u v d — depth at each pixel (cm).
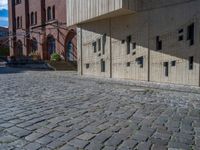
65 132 438
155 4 1217
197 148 377
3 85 1056
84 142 393
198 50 1061
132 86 1090
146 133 439
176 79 1150
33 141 396
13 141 395
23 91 895
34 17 3550
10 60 2956
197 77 1068
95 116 548
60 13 3028
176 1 1135
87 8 1497
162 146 382
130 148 372
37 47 3494
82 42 1697
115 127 471
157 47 1221
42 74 1733
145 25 1267
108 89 984
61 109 609
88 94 847
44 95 812
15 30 4019
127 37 1364
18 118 521
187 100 757
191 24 1086
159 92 919
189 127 477
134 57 1334
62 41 3019
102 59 1541
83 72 1712
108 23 1475
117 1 1238
